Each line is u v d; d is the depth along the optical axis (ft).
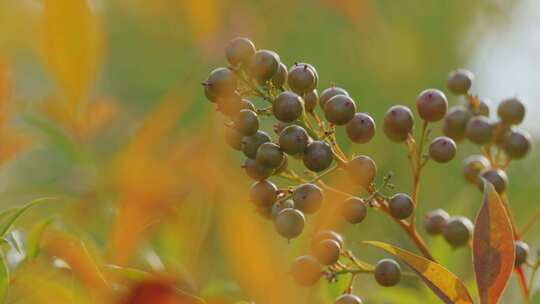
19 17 3.45
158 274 3.10
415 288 3.43
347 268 3.05
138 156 3.15
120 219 3.14
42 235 3.02
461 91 3.25
